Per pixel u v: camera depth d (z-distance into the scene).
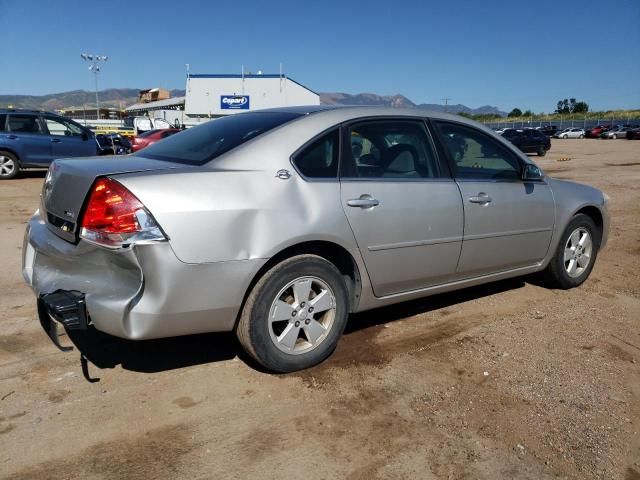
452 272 3.96
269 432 2.71
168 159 3.30
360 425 2.79
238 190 2.94
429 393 3.12
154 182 2.76
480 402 3.04
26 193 10.78
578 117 96.31
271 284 3.06
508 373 3.37
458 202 3.85
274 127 3.34
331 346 3.39
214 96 55.69
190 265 2.77
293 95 56.34
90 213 2.76
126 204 2.68
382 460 2.53
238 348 3.60
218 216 2.84
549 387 3.21
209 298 2.86
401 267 3.62
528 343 3.81
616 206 9.98
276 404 2.96
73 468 2.42
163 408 2.89
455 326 4.07
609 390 3.20
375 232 3.42
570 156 27.36
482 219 4.01
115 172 2.83
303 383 3.18
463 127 4.13
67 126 13.97
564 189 4.75
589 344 3.82
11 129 13.25
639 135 56.44
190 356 3.47
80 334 3.75
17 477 2.35
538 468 2.51
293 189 3.12
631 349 3.77
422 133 3.87
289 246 3.06
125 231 2.67
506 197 4.18
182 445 2.60
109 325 2.76
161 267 2.71
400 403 3.00
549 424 2.85
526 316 4.31
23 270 3.47
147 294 2.73
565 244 4.81
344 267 3.48
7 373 3.21
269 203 3.00
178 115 56.06
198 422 2.78
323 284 3.28
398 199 3.52
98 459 2.48
